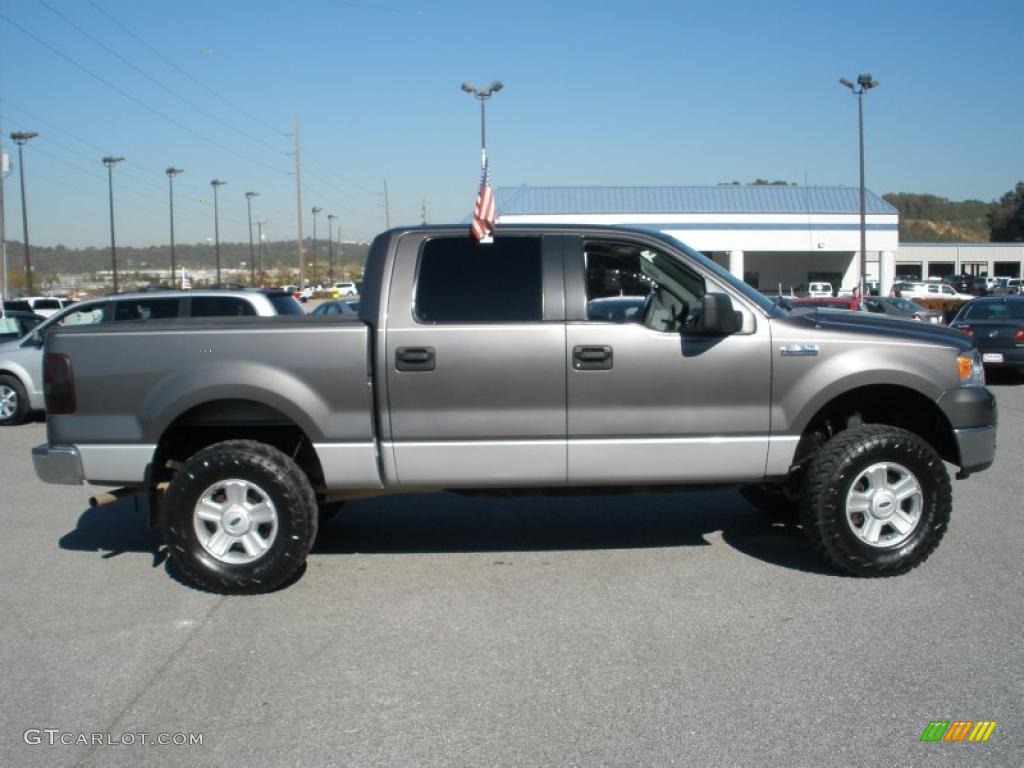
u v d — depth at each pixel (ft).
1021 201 357.41
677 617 16.20
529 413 17.51
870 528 17.81
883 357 17.74
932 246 259.19
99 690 13.83
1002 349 51.85
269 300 37.01
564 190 158.20
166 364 17.70
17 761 11.79
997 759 11.36
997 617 15.87
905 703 12.80
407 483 17.79
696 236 155.74
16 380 42.45
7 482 29.71
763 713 12.60
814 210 158.30
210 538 17.94
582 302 17.69
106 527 23.71
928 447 17.69
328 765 11.55
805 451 18.83
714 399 17.61
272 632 15.98
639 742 11.89
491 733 12.21
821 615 16.11
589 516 23.57
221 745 12.10
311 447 18.97
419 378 17.42
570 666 14.25
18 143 151.74
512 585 18.16
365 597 17.66
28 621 16.72
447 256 17.90
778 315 18.07
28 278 152.87
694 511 23.93
